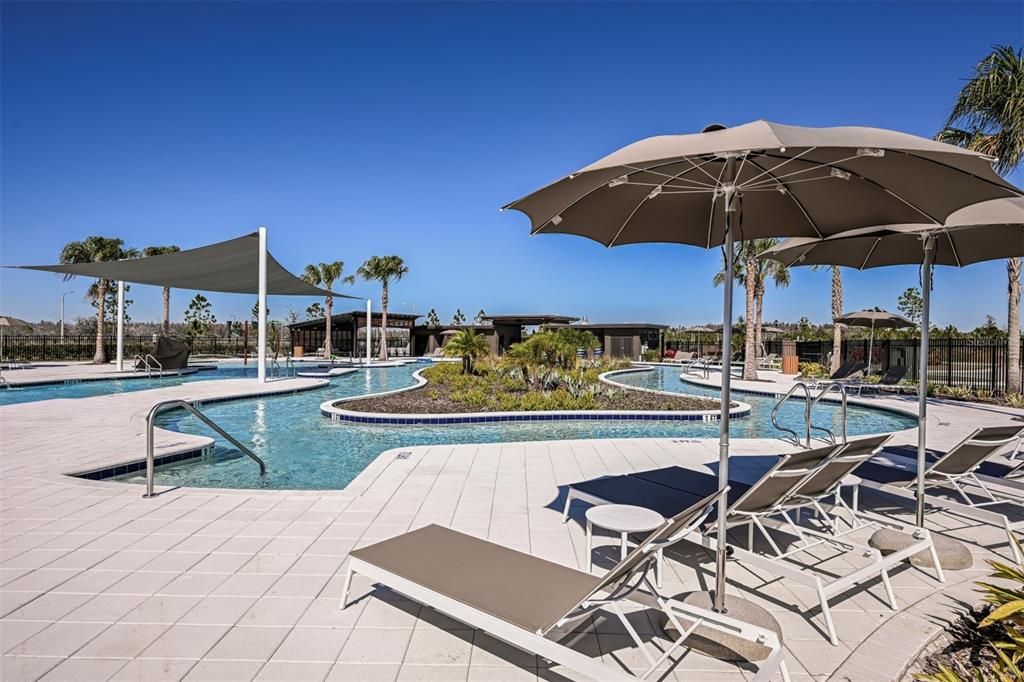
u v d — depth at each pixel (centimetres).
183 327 4031
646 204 348
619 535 411
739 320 3356
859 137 207
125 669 238
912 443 780
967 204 271
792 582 332
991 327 2925
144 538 396
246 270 1616
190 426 1005
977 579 340
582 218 342
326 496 503
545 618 223
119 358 1917
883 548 357
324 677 235
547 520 445
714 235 381
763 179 300
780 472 312
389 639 265
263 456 791
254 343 3500
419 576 262
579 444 756
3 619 281
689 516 238
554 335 1509
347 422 1059
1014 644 232
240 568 346
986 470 559
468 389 1405
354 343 3381
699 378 1977
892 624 285
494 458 665
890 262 487
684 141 215
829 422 1142
